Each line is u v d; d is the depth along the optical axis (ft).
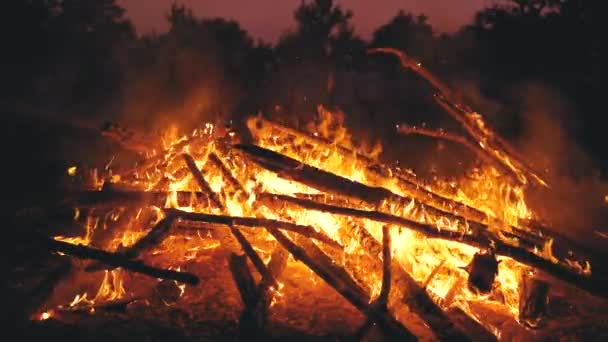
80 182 16.08
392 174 13.66
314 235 10.85
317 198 12.09
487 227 11.48
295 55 39.17
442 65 33.55
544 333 9.29
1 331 8.58
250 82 38.42
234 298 10.03
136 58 38.65
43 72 32.37
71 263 10.05
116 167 18.71
